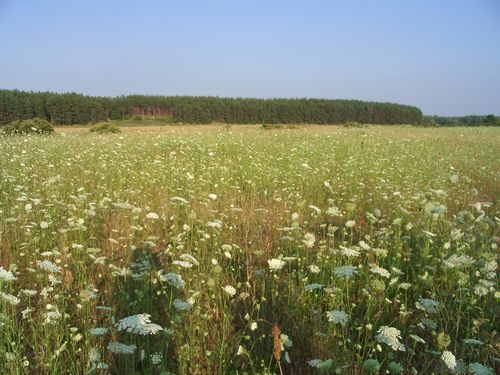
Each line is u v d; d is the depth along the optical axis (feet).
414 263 15.02
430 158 43.09
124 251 15.71
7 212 19.99
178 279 10.65
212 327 11.03
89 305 11.09
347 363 9.23
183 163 34.96
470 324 11.26
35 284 13.23
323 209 23.13
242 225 19.76
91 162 34.71
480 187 30.76
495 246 14.55
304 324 11.14
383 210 22.93
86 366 9.16
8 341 9.46
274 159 38.34
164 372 8.60
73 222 16.57
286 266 15.07
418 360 10.26
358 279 13.88
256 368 9.70
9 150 39.50
